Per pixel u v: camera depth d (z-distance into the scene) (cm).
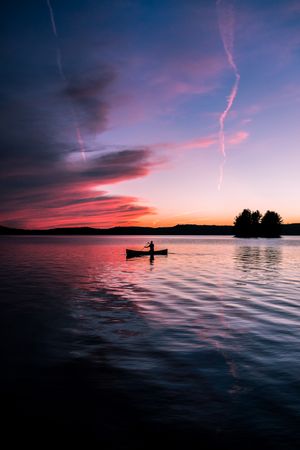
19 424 699
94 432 669
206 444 629
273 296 2053
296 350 1112
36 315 1608
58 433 666
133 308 1742
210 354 1080
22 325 1437
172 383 877
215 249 8788
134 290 2295
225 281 2723
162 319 1520
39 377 924
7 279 2877
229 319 1512
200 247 10144
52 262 4594
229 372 941
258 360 1027
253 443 632
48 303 1878
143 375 927
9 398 809
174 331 1334
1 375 939
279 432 663
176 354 1084
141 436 654
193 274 3225
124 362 1022
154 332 1323
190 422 700
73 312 1666
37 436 657
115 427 686
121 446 625
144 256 5888
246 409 746
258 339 1228
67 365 1005
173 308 1738
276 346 1152
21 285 2541
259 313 1622
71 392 836
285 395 808
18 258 5312
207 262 4647
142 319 1522
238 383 873
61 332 1334
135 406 765
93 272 3412
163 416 723
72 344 1191
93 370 967
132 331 1338
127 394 821
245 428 677
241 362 1012
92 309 1728
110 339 1242
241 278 2909
